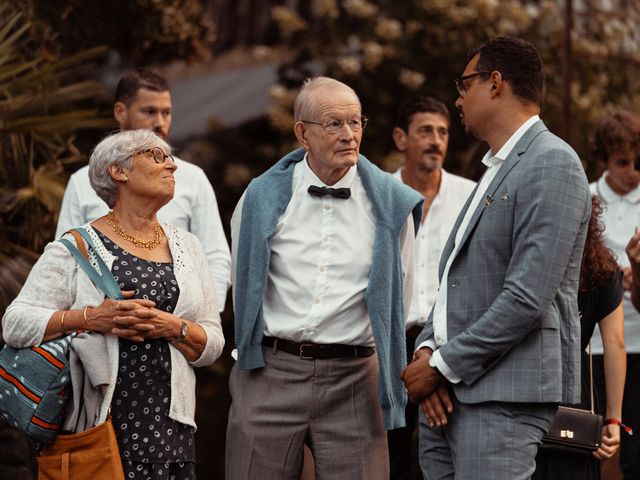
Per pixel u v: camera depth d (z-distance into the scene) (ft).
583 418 17.52
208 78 47.50
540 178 15.07
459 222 16.39
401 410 17.58
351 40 41.73
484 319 15.08
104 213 20.10
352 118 17.13
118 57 35.42
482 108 15.89
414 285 22.39
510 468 15.10
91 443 15.46
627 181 22.91
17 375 15.61
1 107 25.64
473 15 39.42
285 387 17.44
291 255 17.47
